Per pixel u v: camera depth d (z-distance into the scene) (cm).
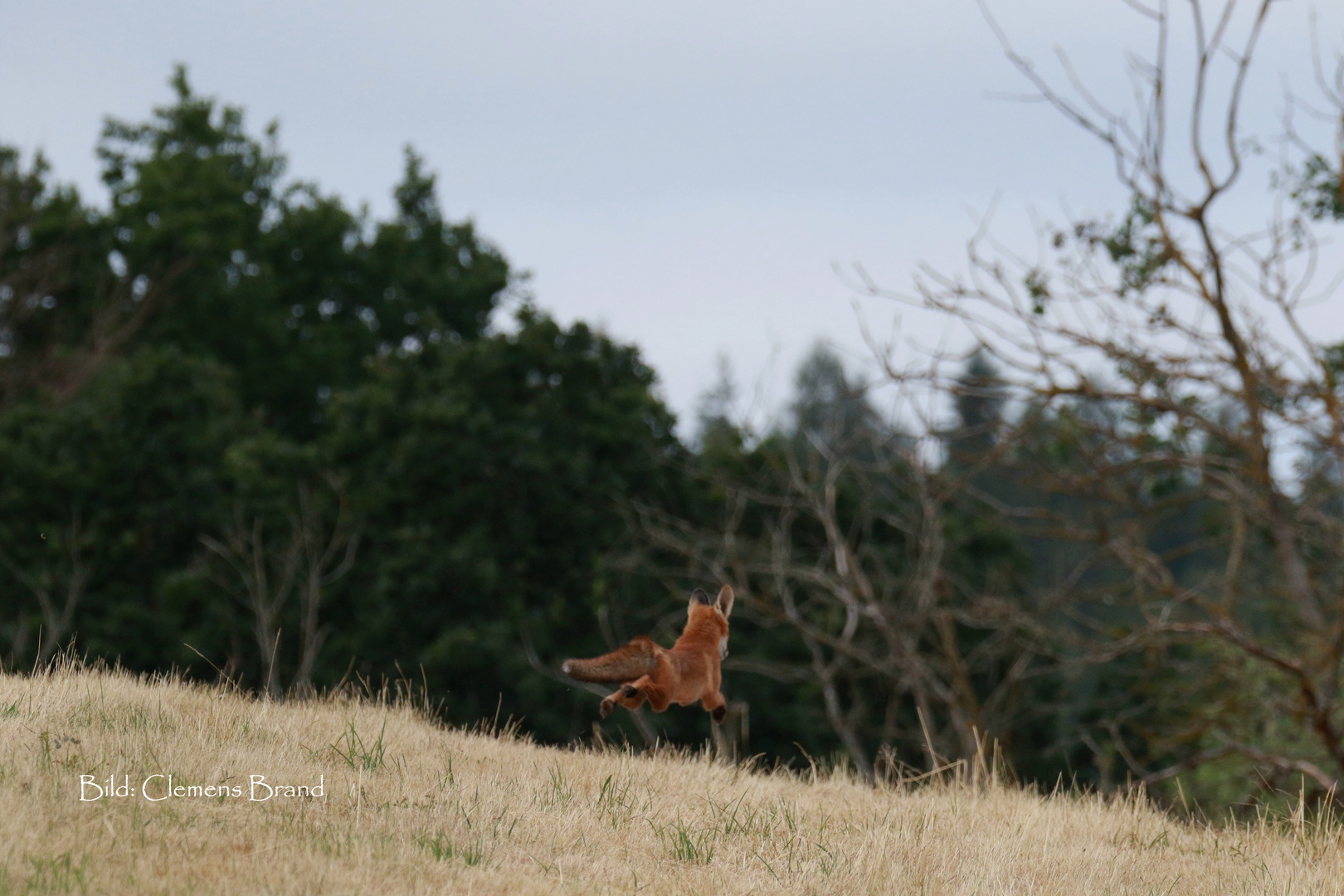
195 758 1583
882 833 1659
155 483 6066
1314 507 3809
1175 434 3812
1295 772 3988
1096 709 5822
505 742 2173
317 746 1800
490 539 5797
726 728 5525
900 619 4669
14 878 1075
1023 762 5600
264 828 1334
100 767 1470
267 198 10356
